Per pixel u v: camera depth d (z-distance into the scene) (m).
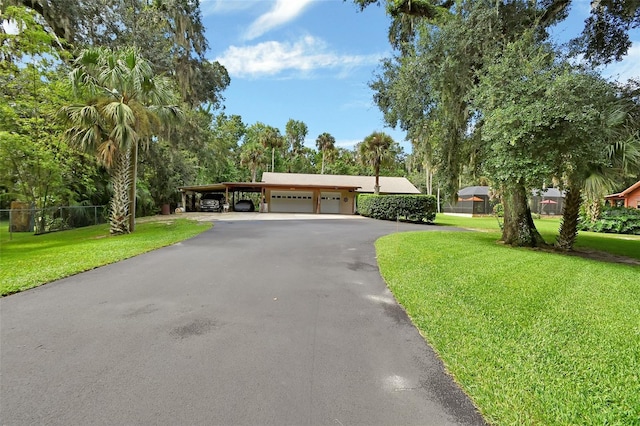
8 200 16.39
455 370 2.73
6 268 6.09
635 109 8.05
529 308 4.16
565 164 7.42
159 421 2.07
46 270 5.88
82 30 16.23
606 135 7.39
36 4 14.41
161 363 2.78
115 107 10.60
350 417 2.14
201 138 24.77
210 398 2.32
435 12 10.53
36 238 12.09
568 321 3.73
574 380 2.55
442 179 11.03
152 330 3.46
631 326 3.60
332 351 3.06
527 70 7.22
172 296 4.60
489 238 11.72
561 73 7.18
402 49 11.84
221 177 43.22
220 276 5.72
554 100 6.73
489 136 7.62
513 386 2.48
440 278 5.61
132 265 6.52
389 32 12.20
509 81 7.43
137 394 2.35
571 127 6.82
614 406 2.23
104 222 18.95
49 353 2.93
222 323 3.67
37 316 3.82
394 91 10.55
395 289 5.04
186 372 2.65
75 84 10.88
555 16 9.43
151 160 22.95
